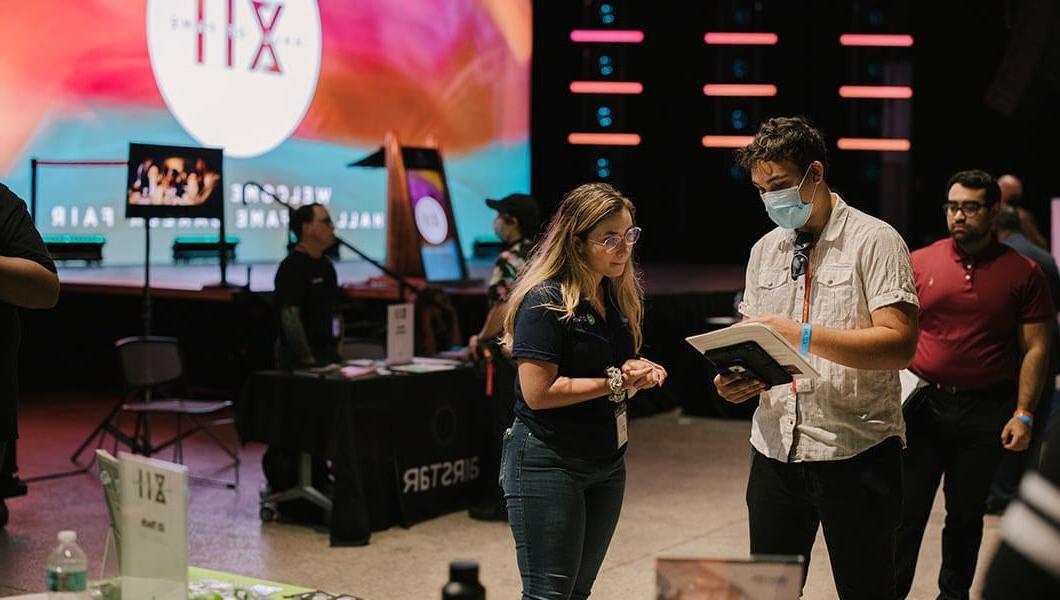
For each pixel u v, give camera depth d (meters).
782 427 3.24
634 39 16.09
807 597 4.91
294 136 12.37
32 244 3.38
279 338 6.25
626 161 17.39
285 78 12.24
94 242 9.17
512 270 5.90
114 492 2.46
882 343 3.04
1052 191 16.80
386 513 5.94
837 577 3.32
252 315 8.99
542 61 16.56
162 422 8.94
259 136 12.04
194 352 9.96
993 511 6.32
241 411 6.02
